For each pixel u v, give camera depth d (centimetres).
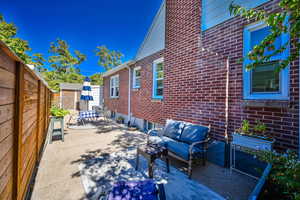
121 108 916
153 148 303
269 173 191
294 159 188
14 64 155
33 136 278
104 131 652
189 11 433
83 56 2947
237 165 308
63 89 1667
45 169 302
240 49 311
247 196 227
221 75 345
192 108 418
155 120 586
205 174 293
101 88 1416
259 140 248
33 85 270
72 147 440
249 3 299
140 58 711
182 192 235
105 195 182
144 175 283
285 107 247
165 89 529
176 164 337
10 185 149
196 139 330
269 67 273
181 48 460
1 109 122
